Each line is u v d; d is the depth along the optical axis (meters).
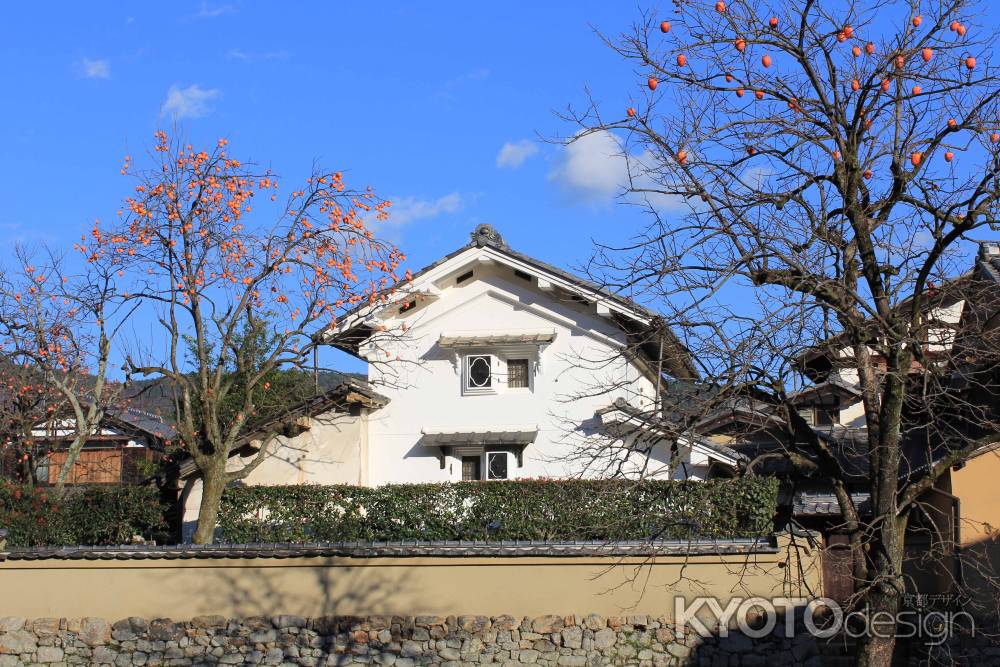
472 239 23.86
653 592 16.05
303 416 22.78
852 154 11.81
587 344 23.42
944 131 11.69
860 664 11.97
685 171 11.73
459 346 23.55
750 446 22.42
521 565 16.39
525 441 22.95
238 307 19.98
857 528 12.19
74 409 21.86
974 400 18.09
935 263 11.96
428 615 16.41
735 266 11.50
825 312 11.84
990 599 16.97
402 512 19.34
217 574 16.97
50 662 16.86
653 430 13.05
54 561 17.20
